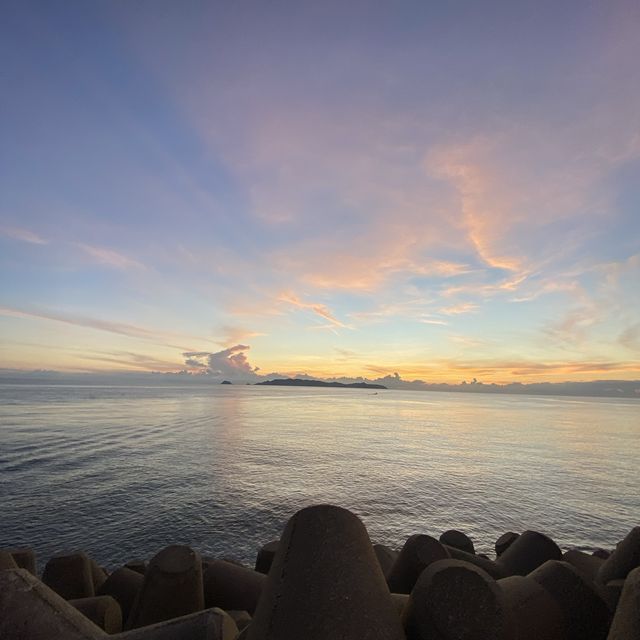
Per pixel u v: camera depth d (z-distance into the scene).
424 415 97.31
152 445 39.78
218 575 6.28
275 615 3.16
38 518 18.97
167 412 78.81
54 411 71.25
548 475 31.72
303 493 24.36
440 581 3.54
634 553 5.71
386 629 3.17
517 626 3.76
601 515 22.36
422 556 5.57
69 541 16.72
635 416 115.12
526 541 7.42
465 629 3.33
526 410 132.88
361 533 3.74
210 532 18.06
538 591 4.17
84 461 31.17
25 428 47.62
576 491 27.11
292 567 3.41
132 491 23.69
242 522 19.33
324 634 3.03
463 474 31.06
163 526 18.52
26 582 4.02
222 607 6.04
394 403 161.75
